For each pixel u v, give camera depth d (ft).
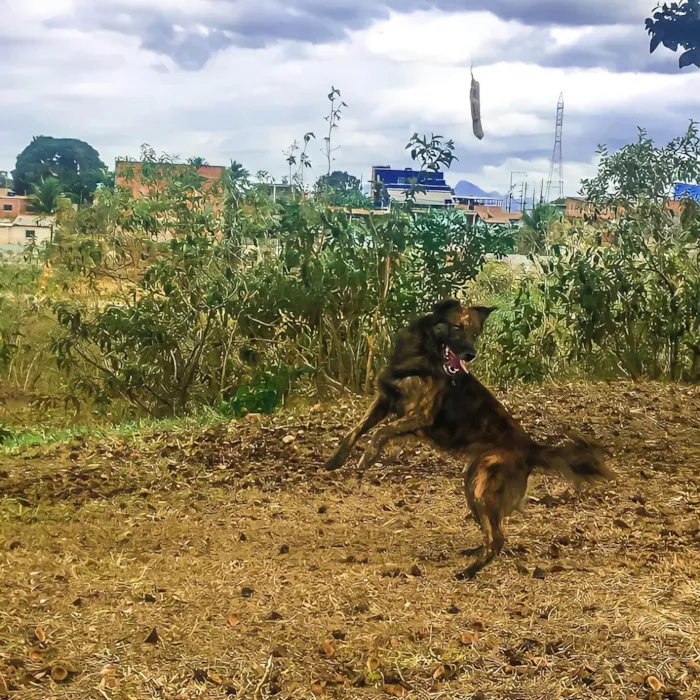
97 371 21.71
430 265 20.92
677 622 8.39
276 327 20.47
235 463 14.83
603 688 7.23
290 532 11.46
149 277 20.35
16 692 6.93
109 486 13.73
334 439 15.90
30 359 22.98
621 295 21.99
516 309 23.13
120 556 10.39
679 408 18.25
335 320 20.66
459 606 8.88
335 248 20.76
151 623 8.27
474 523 11.86
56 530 11.57
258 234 20.99
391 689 7.20
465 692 7.20
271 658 7.61
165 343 19.93
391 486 13.66
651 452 15.33
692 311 21.84
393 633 8.17
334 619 8.47
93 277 22.40
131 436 16.69
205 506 12.73
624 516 12.09
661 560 10.27
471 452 10.27
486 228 21.30
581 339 21.93
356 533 11.45
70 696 6.92
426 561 10.34
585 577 9.71
